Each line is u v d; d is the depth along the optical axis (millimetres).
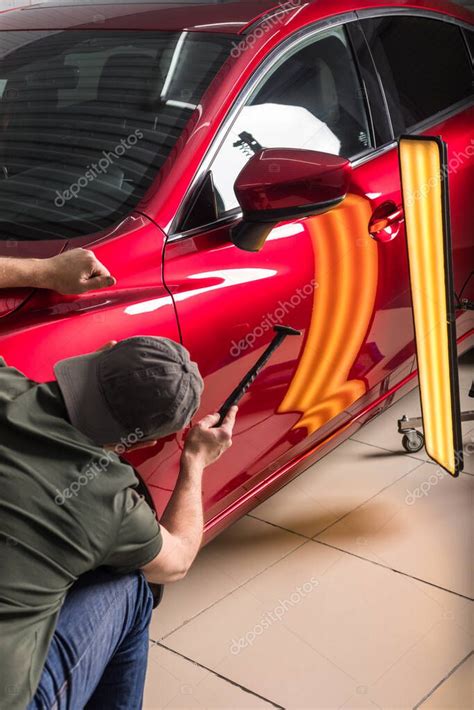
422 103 2699
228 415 1736
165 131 2078
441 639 2133
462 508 2635
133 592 1533
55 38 2416
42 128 2180
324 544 2480
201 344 1948
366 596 2277
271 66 2223
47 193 2021
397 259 2488
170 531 1559
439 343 2369
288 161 1873
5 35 2506
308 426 2375
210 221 2049
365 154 2457
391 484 2754
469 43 2957
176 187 1983
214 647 2121
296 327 2193
